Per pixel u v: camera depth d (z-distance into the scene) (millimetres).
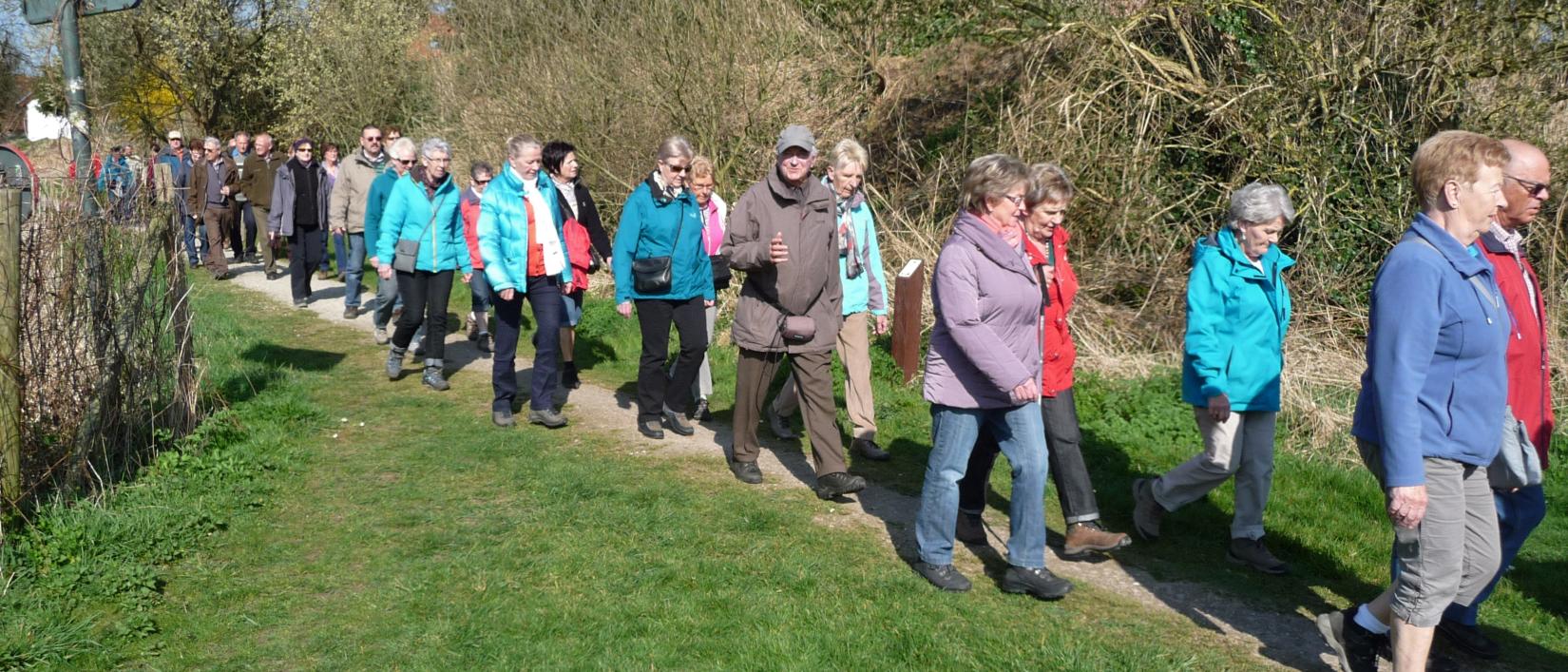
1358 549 4855
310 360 8406
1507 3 8273
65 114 5645
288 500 5156
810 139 5125
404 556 4461
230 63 24094
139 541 4398
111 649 3592
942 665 3564
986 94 10586
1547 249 8156
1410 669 3178
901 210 9859
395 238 7520
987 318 3979
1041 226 4367
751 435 5508
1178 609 4148
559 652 3602
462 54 14656
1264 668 3654
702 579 4223
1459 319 3057
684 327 6215
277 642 3697
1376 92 8805
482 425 6570
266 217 12859
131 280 5461
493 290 6398
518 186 6367
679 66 11188
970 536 4758
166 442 5645
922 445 6379
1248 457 4559
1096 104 9234
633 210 6090
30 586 3947
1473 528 3201
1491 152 3025
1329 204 8609
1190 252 9023
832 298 5281
